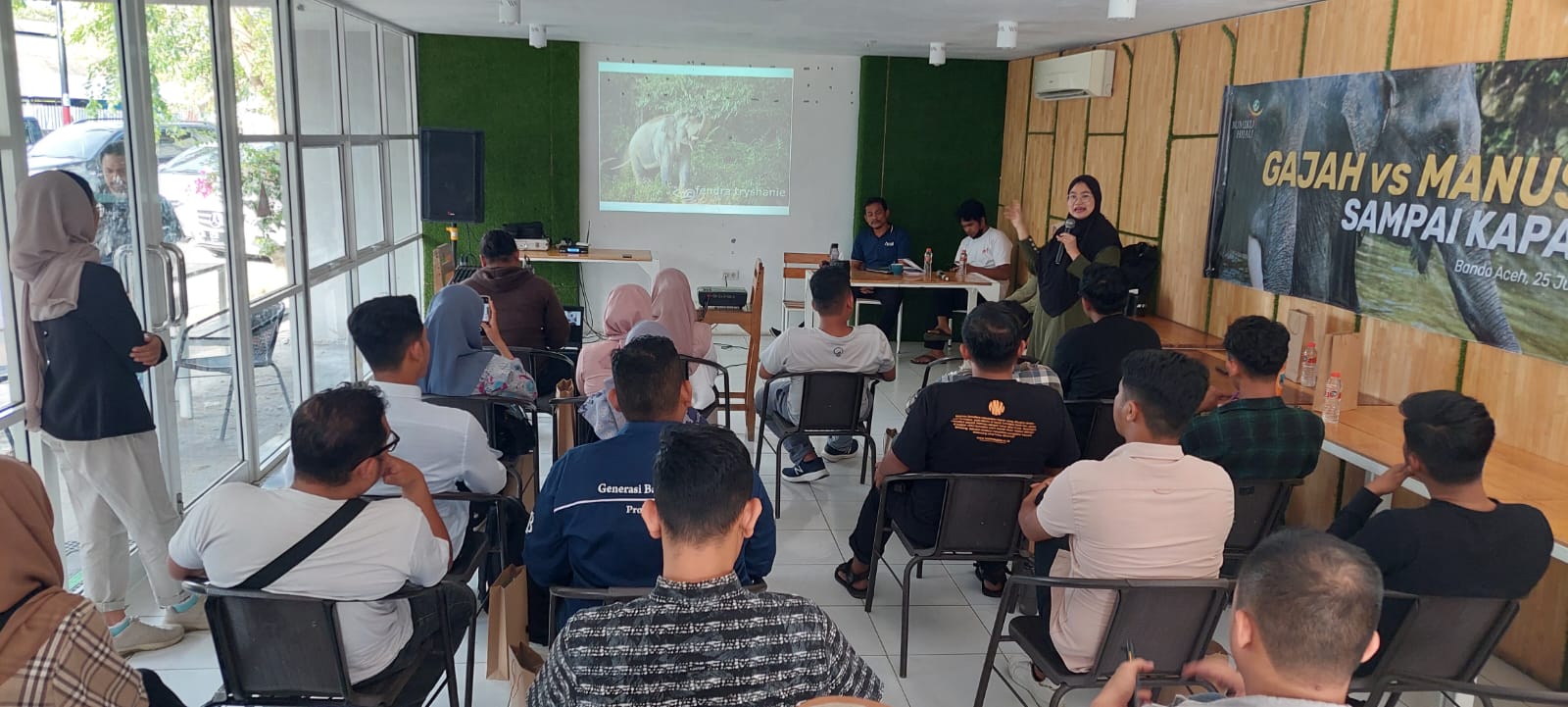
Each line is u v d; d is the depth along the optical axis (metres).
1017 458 2.95
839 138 8.26
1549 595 3.14
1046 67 7.03
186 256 3.86
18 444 2.93
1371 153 3.95
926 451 2.98
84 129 3.15
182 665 2.94
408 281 7.62
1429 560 2.11
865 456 4.79
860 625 3.38
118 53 3.34
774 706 1.33
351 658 2.04
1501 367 3.34
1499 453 3.23
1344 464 3.95
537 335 4.57
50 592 1.43
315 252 5.46
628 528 2.05
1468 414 2.10
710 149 8.16
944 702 2.91
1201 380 2.21
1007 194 8.04
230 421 4.35
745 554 2.18
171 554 1.98
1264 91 4.68
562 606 2.24
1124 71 6.17
